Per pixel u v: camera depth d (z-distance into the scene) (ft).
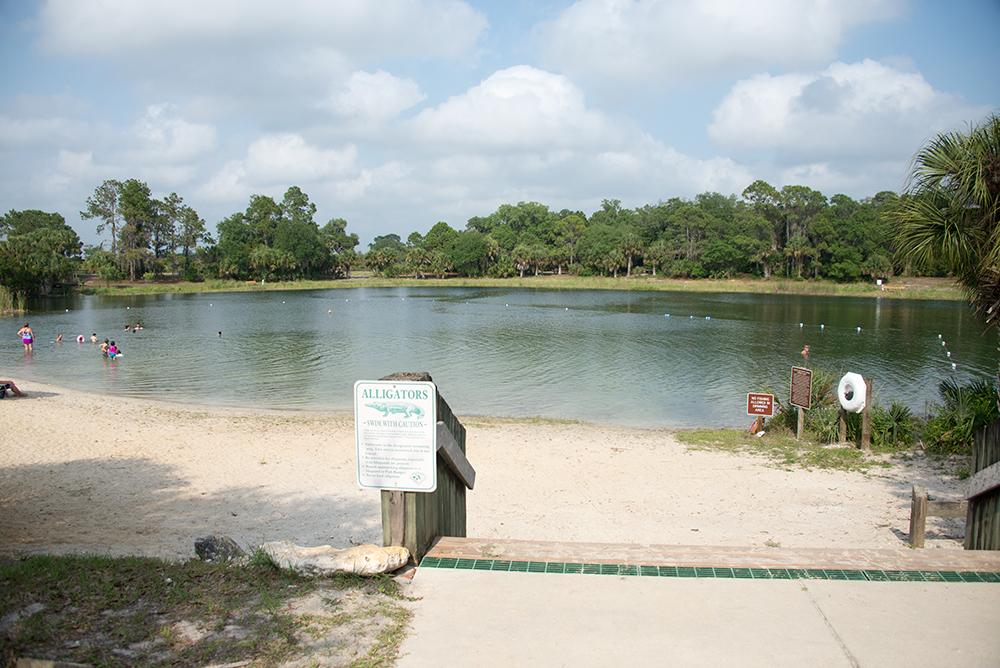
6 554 24.68
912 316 197.26
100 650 13.25
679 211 418.72
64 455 53.52
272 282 410.52
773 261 377.30
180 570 17.70
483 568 17.48
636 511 39.14
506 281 411.95
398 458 17.25
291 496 42.93
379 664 12.99
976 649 13.64
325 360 115.85
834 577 17.10
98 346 136.26
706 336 148.66
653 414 74.84
